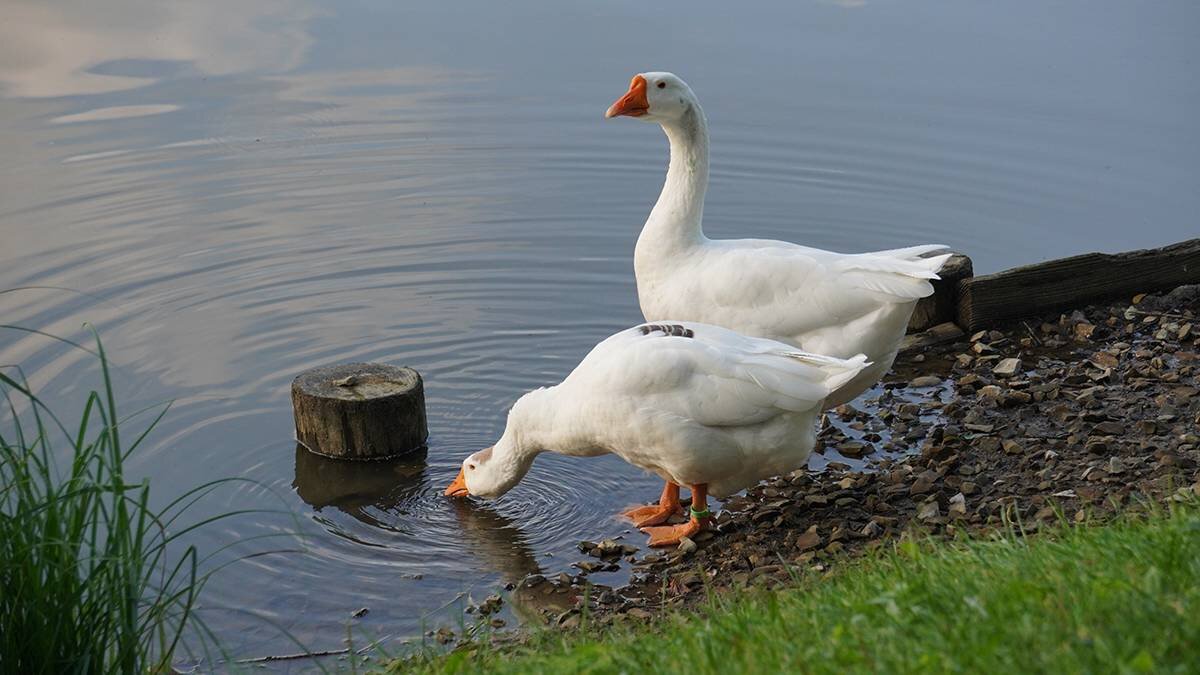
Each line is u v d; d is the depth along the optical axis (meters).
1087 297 5.48
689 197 5.02
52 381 5.23
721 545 4.71
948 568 4.06
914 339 5.42
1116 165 6.34
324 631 4.54
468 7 7.84
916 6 7.96
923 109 6.73
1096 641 3.44
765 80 6.95
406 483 5.00
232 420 5.15
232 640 4.52
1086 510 4.56
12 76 6.86
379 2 7.97
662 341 4.64
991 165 6.37
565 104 6.75
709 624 4.04
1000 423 4.99
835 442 5.03
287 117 6.63
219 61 7.04
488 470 4.86
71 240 5.82
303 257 5.81
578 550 4.76
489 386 5.30
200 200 6.09
